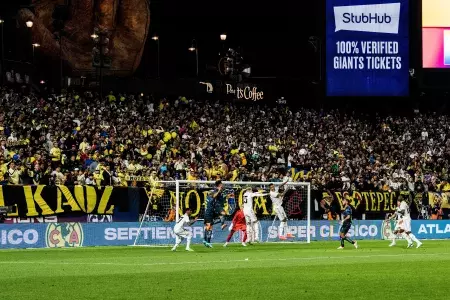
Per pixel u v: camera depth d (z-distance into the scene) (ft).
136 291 71.97
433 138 285.23
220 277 84.64
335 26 253.24
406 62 257.75
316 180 207.92
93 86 247.50
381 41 256.11
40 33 243.81
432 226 198.90
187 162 200.75
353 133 272.92
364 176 227.40
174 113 242.58
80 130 201.16
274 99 271.69
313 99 302.45
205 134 233.35
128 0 263.90
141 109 239.50
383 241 180.96
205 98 262.47
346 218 146.41
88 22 258.57
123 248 144.15
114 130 209.36
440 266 100.32
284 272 90.74
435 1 255.70
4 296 68.33
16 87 239.09
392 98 309.83
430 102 316.40
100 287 75.15
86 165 183.62
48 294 69.82
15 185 151.43
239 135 239.09
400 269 95.45
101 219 161.58
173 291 71.97
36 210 153.58
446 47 256.73
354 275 87.35
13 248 140.87
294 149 240.32
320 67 261.44
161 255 122.42
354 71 254.47
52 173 167.63
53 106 215.92
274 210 167.43
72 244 147.74
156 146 207.21
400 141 273.33
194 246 151.23
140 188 166.09
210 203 142.41
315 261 108.99
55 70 255.91
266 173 201.16
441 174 242.17
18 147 181.98
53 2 254.47
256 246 152.76
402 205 153.38
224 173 194.29
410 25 258.57
